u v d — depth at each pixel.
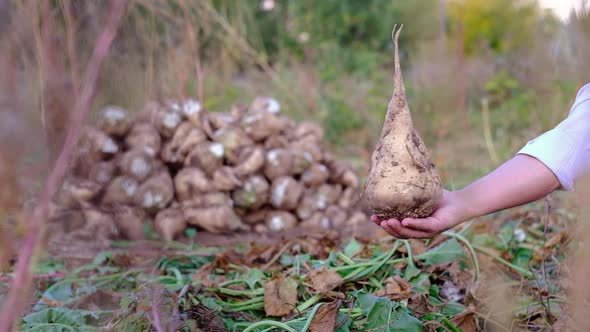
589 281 1.37
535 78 5.74
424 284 1.82
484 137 5.51
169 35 3.97
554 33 5.39
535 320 1.64
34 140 1.23
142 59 3.52
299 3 7.98
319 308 1.50
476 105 6.67
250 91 5.86
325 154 3.28
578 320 1.39
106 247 2.55
